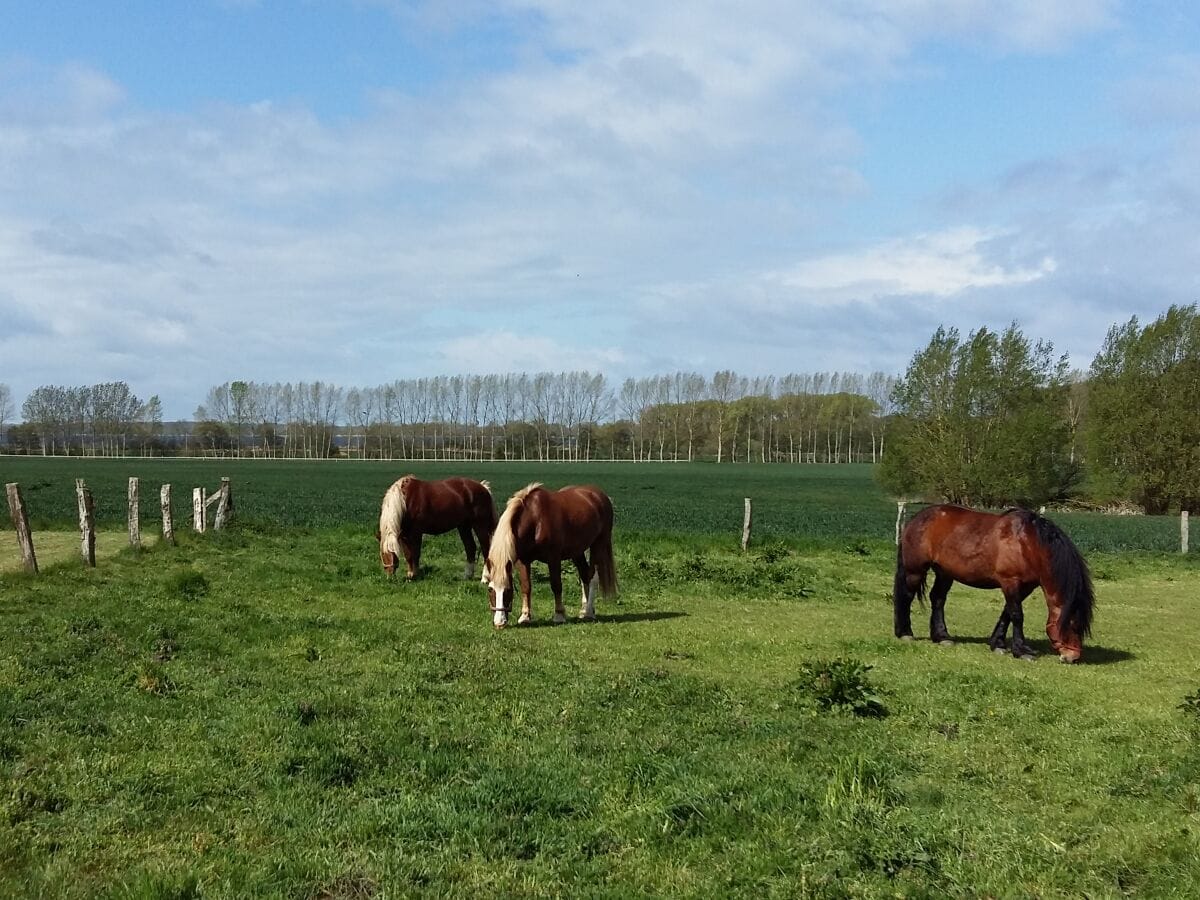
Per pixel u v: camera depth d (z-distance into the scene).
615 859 5.30
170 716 7.72
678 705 8.69
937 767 7.07
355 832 5.52
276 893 4.66
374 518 30.19
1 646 9.65
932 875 5.14
